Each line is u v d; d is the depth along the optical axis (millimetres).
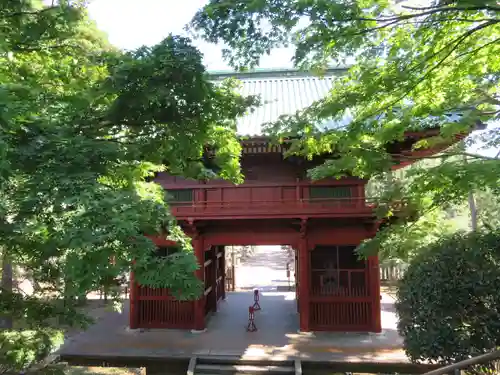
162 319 15844
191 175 7641
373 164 7895
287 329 15656
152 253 4961
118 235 3721
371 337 14406
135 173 7660
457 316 7031
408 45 7098
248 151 13664
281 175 15023
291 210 14070
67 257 3799
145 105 5551
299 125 7359
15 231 4945
